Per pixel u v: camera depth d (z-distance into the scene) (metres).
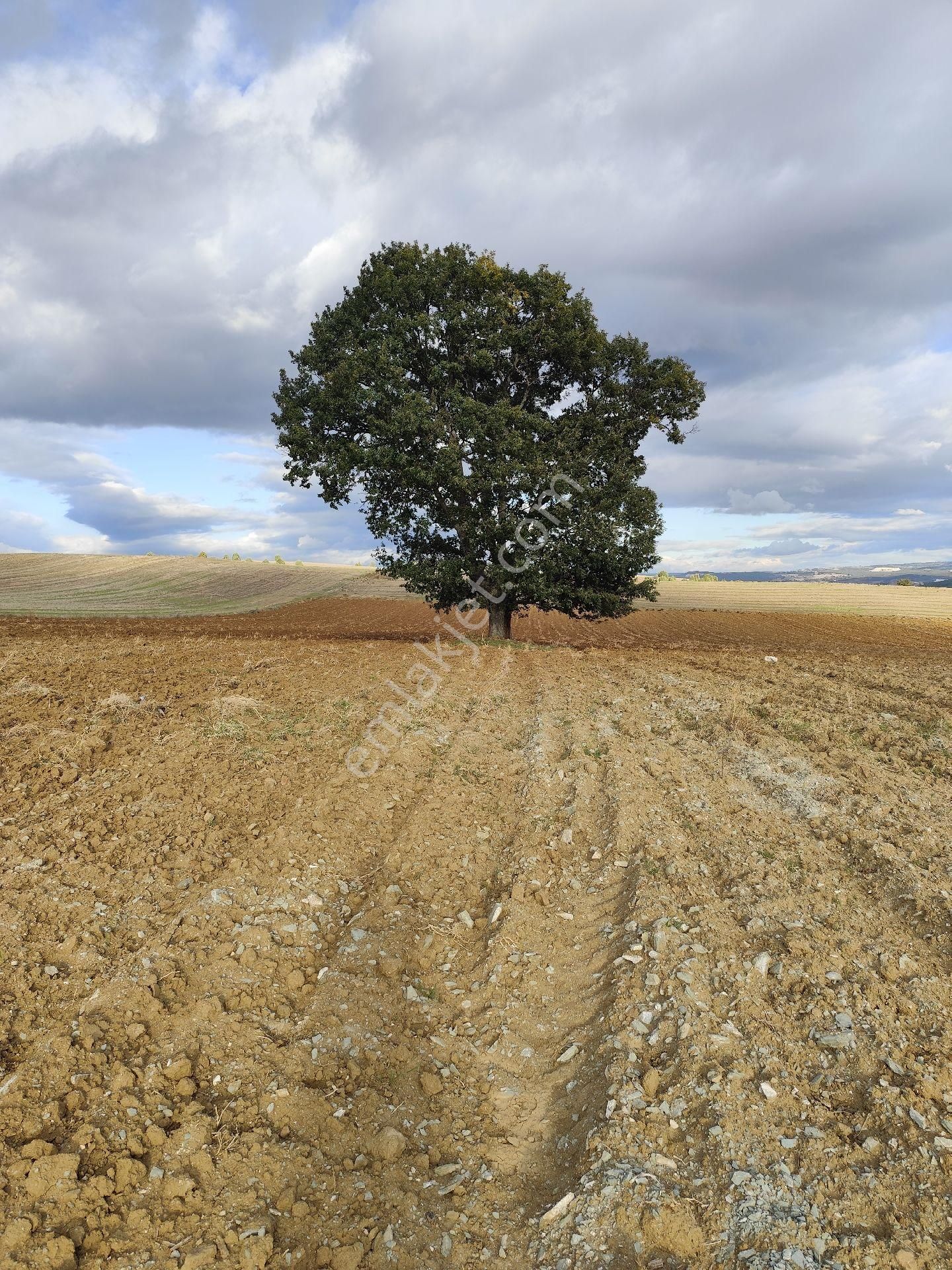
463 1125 3.92
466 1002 4.97
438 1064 4.35
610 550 24.88
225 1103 3.82
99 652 18.52
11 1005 4.39
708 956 5.18
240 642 24.45
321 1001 4.75
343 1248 3.10
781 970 4.96
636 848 7.11
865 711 13.11
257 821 7.36
